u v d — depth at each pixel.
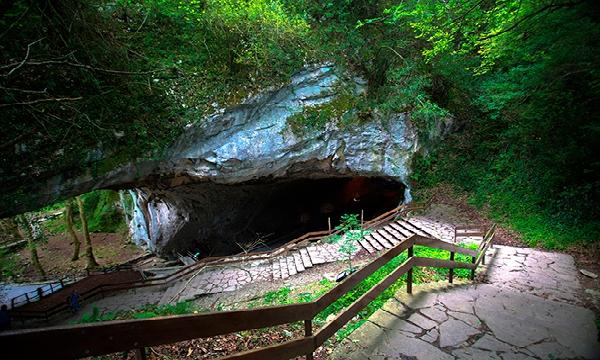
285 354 2.44
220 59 10.59
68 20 7.39
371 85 13.80
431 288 4.93
